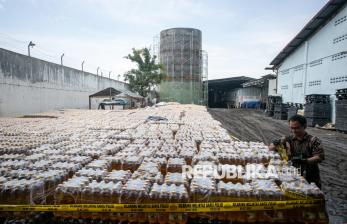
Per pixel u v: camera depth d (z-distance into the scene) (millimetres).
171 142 6164
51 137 6984
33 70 22578
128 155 4676
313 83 22438
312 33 22609
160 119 13188
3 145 5738
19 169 3762
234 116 27906
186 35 43938
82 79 32375
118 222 2898
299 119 4043
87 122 12250
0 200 3041
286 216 2838
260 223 2840
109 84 41406
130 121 12758
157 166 3906
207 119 13359
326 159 9172
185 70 44094
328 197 5633
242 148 5121
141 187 2986
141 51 35562
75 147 5516
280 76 30906
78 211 2924
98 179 3438
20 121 12992
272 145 4676
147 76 35500
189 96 44438
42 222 3021
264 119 25047
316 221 2795
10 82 19609
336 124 16625
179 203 2816
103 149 5312
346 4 17547
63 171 3672
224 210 2801
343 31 17984
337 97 16719
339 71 18406
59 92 27094
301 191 2873
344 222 4441
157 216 2844
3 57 18828
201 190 2953
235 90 56844
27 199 3023
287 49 26594
